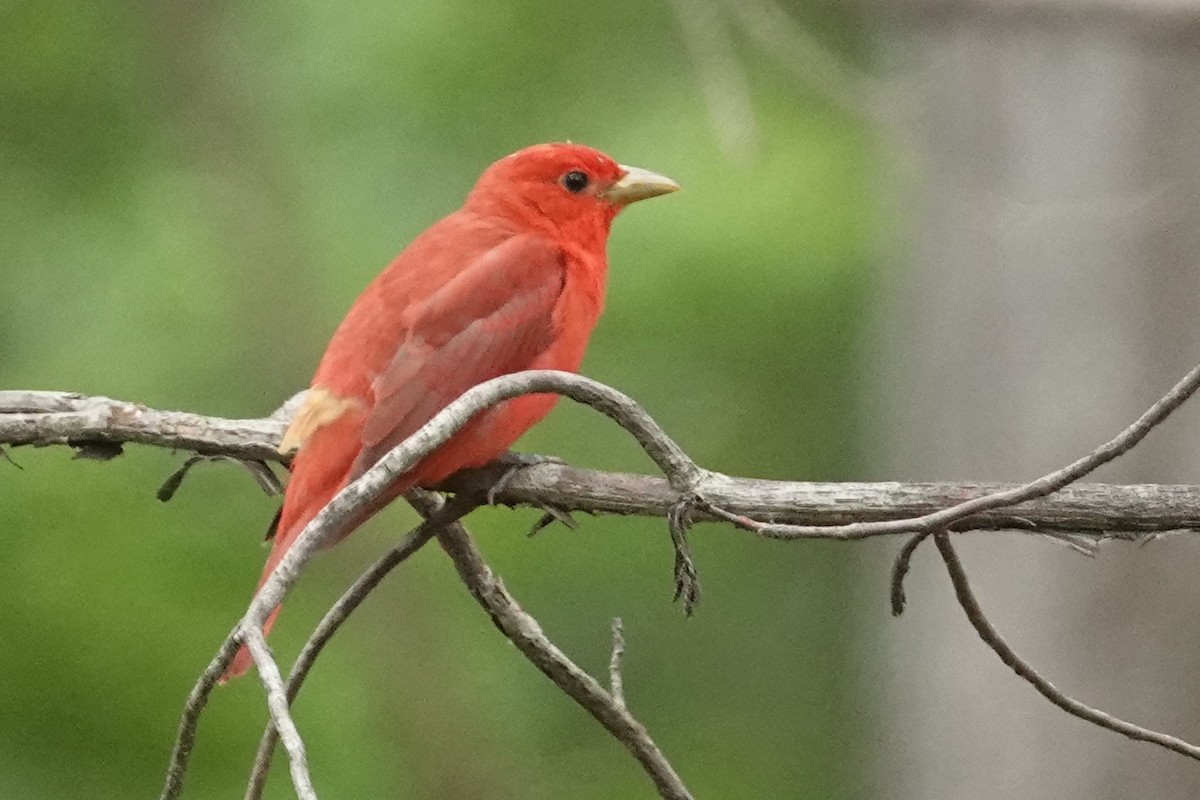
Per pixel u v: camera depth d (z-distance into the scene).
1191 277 11.35
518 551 15.90
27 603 13.11
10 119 15.28
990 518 6.51
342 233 15.33
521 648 6.95
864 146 15.64
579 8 16.16
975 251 12.22
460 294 8.12
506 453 7.48
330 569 14.87
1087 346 11.62
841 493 6.54
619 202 9.05
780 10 11.95
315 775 13.28
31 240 14.88
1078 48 11.66
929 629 12.51
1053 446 11.73
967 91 12.05
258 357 14.70
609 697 6.94
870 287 15.61
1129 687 11.52
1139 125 11.52
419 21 16.00
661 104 16.03
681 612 17.20
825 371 16.53
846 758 17.73
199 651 13.06
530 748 15.97
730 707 17.84
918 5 11.01
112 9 15.38
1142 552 11.50
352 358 7.85
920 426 13.20
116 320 14.57
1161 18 10.52
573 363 8.70
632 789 16.39
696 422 16.52
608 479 7.09
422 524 6.97
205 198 15.17
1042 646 11.77
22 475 13.59
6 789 12.73
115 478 13.76
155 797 12.90
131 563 13.35
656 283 15.38
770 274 15.42
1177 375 11.36
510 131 15.89
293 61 15.80
